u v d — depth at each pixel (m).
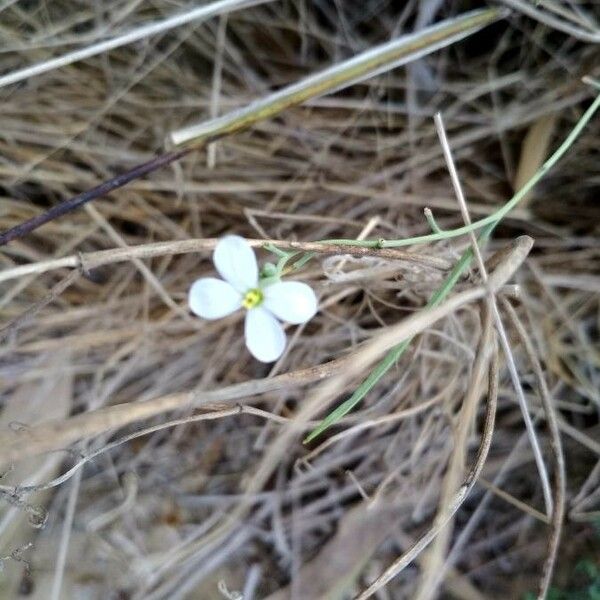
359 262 0.13
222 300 0.10
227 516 0.16
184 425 0.16
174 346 0.16
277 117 0.17
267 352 0.10
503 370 0.16
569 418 0.16
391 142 0.17
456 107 0.17
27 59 0.15
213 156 0.15
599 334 0.16
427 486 0.15
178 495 0.16
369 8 0.17
